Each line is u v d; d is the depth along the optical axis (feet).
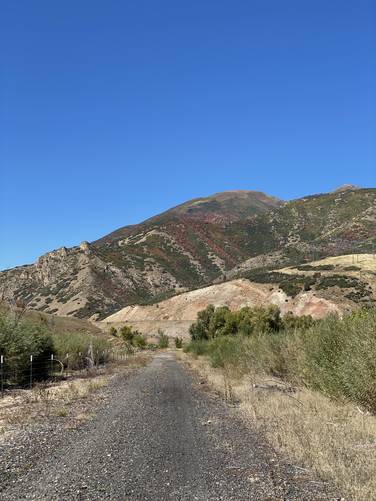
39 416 42.04
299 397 46.21
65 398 54.65
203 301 354.74
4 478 23.17
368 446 26.73
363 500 19.39
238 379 73.10
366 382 35.60
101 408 46.98
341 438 28.66
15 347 71.05
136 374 92.84
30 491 21.26
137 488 21.86
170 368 110.93
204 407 48.49
